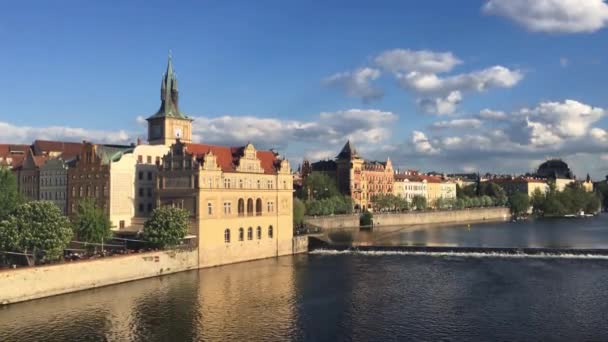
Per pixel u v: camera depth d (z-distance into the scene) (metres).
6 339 76.44
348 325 83.50
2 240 102.94
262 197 148.75
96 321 84.81
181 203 133.62
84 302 95.75
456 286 108.94
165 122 165.75
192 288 107.50
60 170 165.25
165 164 138.25
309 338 77.62
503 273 121.69
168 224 122.25
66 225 109.44
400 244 179.38
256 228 146.25
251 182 145.38
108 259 109.25
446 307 93.25
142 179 153.88
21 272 94.69
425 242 186.25
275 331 80.56
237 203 140.62
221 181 136.00
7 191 134.62
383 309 92.31
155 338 77.44
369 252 157.50
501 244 179.00
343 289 106.94
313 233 180.12
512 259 141.62
